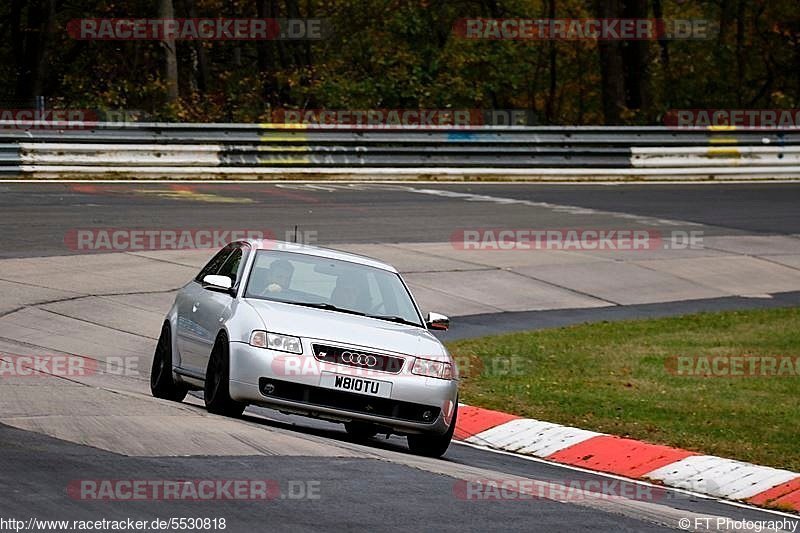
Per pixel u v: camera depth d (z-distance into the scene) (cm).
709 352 4472
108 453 2192
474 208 7675
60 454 2139
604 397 3697
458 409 3528
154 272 5334
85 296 4788
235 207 7081
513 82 13538
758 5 14625
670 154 9738
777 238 7225
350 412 2722
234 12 13775
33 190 7350
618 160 9594
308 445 2539
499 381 3909
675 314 5375
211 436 2467
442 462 2702
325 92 11288
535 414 3475
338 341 2750
